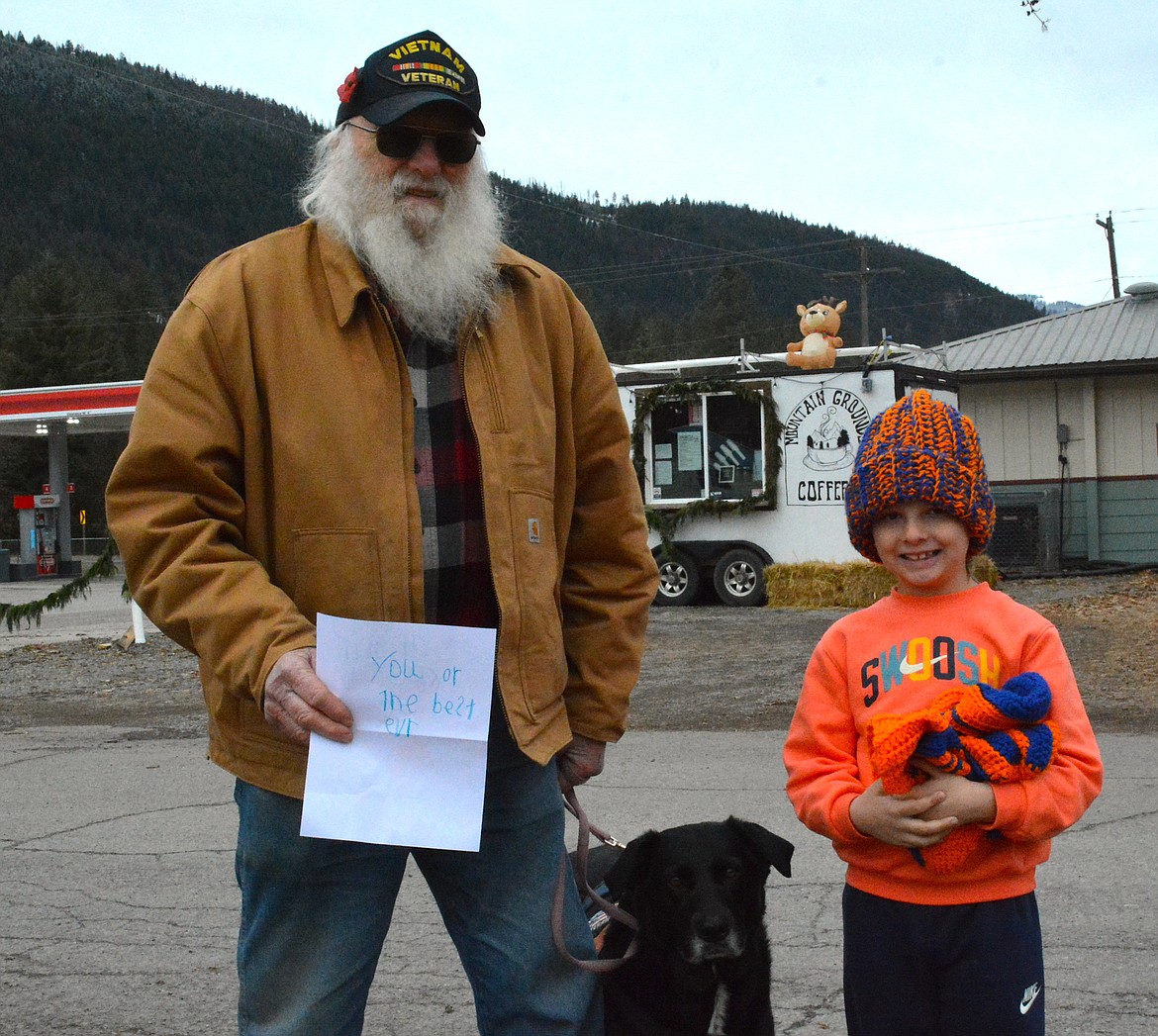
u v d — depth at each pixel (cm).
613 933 319
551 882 264
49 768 755
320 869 241
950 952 242
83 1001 397
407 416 247
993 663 248
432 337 254
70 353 7075
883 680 255
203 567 230
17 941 450
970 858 240
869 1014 251
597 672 277
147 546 232
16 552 5447
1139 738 721
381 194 250
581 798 624
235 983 411
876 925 250
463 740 233
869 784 254
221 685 239
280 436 240
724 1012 294
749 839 299
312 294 246
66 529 3344
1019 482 2047
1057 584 1712
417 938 453
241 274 243
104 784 705
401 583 241
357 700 231
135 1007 392
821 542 1537
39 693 1082
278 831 240
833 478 1526
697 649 1158
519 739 245
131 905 488
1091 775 238
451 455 252
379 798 230
